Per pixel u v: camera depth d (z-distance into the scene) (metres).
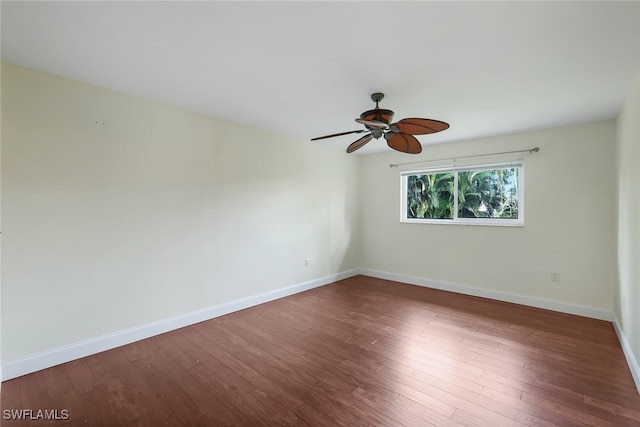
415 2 1.36
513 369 2.17
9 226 2.03
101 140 2.41
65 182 2.25
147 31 1.63
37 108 2.12
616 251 2.92
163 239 2.80
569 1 1.34
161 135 2.76
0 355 2.00
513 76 2.12
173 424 1.63
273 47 1.78
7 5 1.40
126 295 2.57
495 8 1.40
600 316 3.12
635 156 2.12
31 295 2.12
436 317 3.20
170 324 2.85
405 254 4.66
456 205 4.19
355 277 5.02
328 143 4.32
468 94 2.45
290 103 2.72
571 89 2.33
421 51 1.80
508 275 3.72
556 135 3.37
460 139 3.97
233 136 3.34
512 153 3.64
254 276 3.58
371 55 1.86
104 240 2.45
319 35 1.65
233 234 3.36
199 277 3.07
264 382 2.02
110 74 2.17
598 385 1.97
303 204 4.19
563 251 3.35
